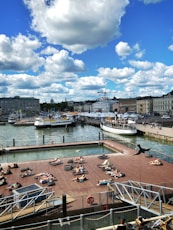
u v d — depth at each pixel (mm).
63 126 101000
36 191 18141
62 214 16984
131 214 17562
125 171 27484
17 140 63125
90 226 16953
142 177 25062
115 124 77500
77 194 20453
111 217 14211
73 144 48438
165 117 118812
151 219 12633
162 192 18188
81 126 104562
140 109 183625
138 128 71438
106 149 47312
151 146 51656
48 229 13258
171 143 55688
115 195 18781
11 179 25250
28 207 17047
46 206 17234
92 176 25641
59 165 30844
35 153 44812
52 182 22953
